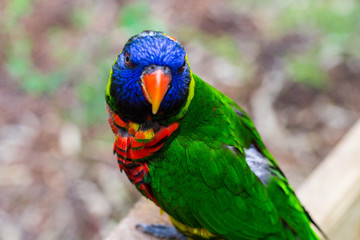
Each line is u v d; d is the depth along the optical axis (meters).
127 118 3.49
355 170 4.43
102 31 8.46
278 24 8.86
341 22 8.81
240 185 3.57
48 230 6.49
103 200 6.72
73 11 8.84
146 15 8.65
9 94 7.82
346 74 8.19
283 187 3.83
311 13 9.02
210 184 3.55
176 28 8.66
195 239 4.07
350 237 4.41
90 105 7.50
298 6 9.15
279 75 8.05
